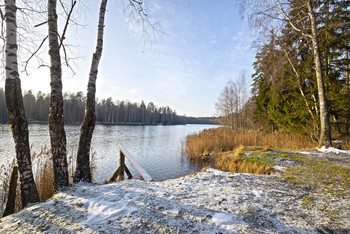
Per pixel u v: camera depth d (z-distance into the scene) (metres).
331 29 7.65
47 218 1.90
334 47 8.29
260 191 2.72
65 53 4.07
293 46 8.33
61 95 3.04
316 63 6.85
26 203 2.54
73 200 2.37
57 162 2.92
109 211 2.03
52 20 3.04
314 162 4.66
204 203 2.27
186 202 2.29
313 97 8.87
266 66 9.80
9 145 11.39
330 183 3.06
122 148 5.66
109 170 7.69
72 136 15.93
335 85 8.46
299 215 1.98
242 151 7.23
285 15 7.84
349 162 4.52
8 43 2.54
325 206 2.20
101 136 20.36
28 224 1.78
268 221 1.84
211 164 8.26
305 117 9.35
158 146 14.91
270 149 6.72
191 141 13.24
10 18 2.57
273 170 4.32
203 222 1.80
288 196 2.54
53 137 2.92
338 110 8.70
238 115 22.42
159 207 2.13
